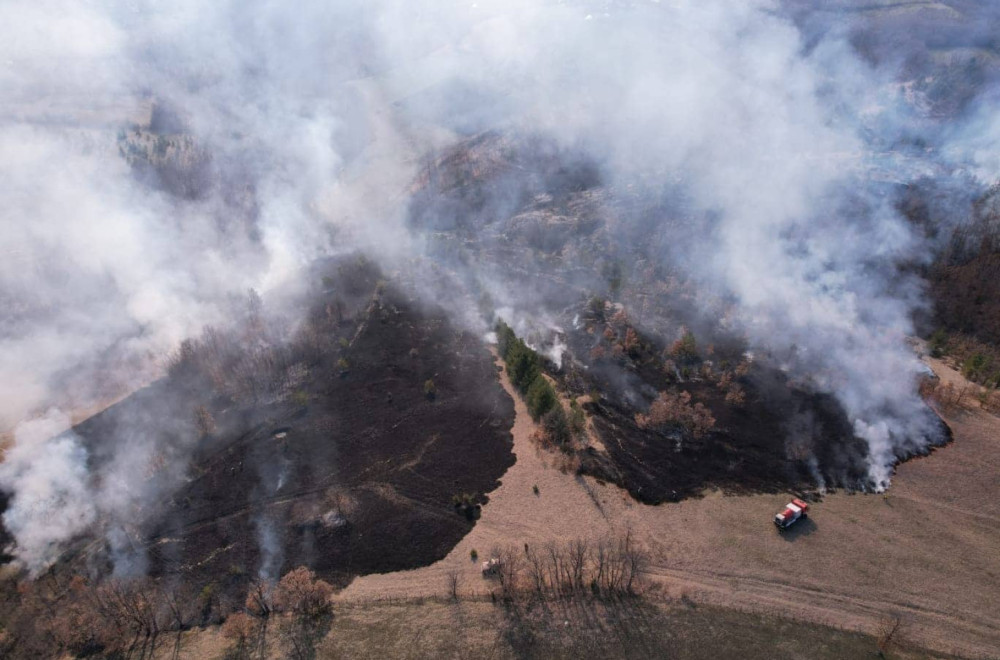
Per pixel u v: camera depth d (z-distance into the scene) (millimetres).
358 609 70125
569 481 85375
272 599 71125
